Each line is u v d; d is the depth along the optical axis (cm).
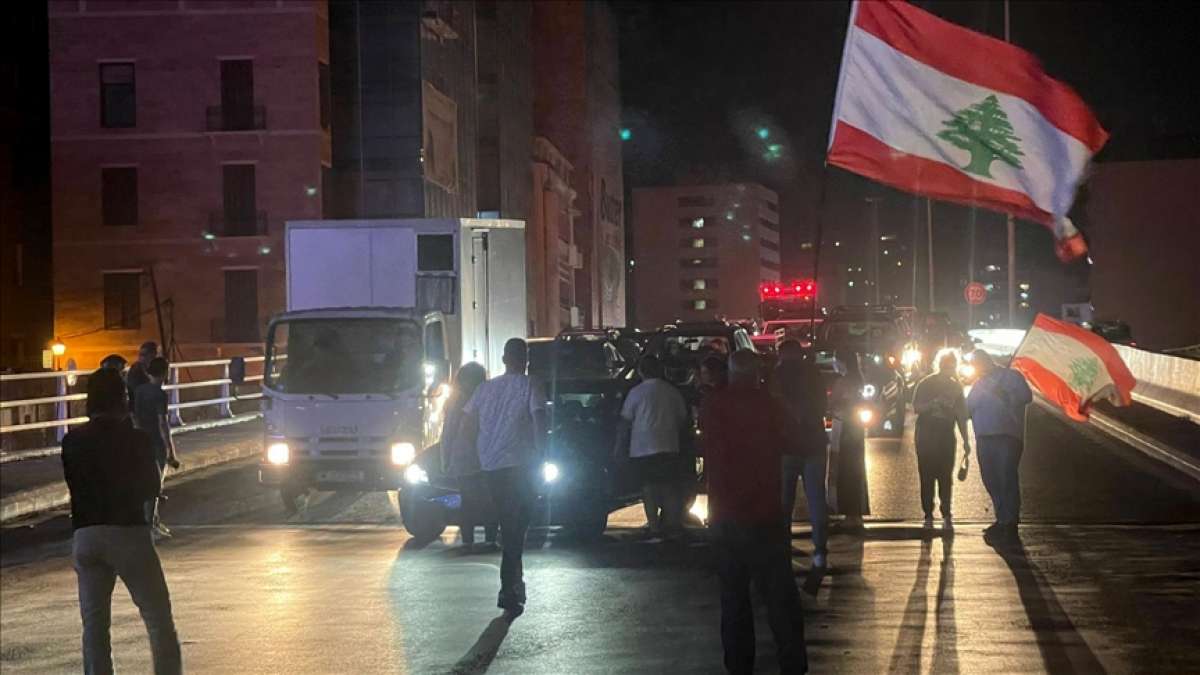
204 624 1212
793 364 1391
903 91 1098
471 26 6862
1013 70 1080
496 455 1215
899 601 1245
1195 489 2100
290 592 1375
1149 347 4184
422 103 5788
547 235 8762
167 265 5491
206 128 5466
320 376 1962
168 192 5491
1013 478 1648
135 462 869
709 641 1104
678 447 1684
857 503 1700
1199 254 4153
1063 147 1076
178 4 5475
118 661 1078
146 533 875
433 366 1991
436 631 1160
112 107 5512
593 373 2092
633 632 1142
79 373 2848
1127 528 1722
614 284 11400
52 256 5734
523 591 1222
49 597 1410
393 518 1981
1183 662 996
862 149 1108
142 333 5491
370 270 2258
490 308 2336
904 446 2786
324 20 5656
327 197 5662
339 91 5784
